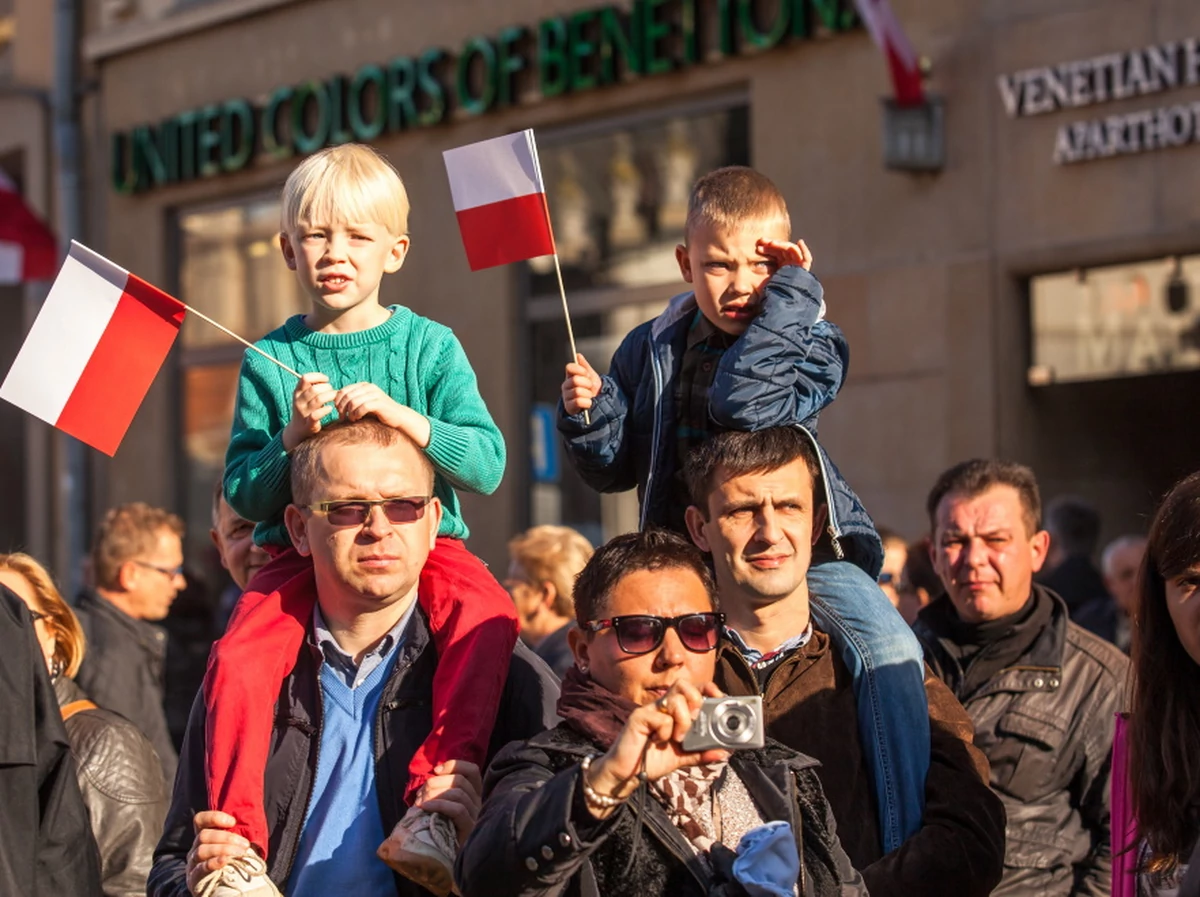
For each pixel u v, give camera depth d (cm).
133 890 861
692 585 625
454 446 689
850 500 741
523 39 2122
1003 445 1722
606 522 2100
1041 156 1692
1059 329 1720
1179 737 689
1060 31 1677
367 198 716
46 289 2802
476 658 669
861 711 712
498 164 753
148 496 2622
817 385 737
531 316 2175
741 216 735
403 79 2236
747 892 572
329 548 659
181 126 2542
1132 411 1670
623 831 595
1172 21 1602
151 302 739
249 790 649
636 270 2069
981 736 895
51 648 898
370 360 728
